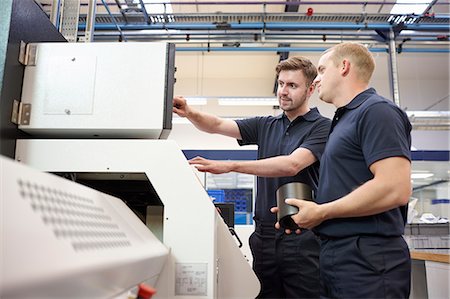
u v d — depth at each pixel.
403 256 0.98
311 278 1.44
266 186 1.60
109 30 3.66
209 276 0.77
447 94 5.60
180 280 0.77
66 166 0.83
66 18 1.41
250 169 1.31
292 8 3.80
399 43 3.99
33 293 0.31
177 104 1.48
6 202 0.34
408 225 3.04
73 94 0.87
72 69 0.88
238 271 1.04
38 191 0.41
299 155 1.42
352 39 3.79
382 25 3.60
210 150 4.39
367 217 0.99
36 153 0.83
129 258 0.49
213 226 0.79
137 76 0.89
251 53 5.16
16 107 0.84
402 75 5.57
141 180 1.00
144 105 0.88
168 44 0.91
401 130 1.00
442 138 5.24
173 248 0.78
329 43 3.92
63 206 0.44
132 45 0.90
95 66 0.89
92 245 0.43
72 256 0.37
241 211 4.72
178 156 0.83
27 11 0.89
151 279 0.70
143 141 0.83
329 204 0.98
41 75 0.88
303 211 1.00
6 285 0.28
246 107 6.02
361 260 0.98
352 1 3.65
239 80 6.09
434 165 4.24
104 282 0.43
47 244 0.35
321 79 1.26
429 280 2.47
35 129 0.86
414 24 3.55
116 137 0.93
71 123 0.86
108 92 0.88
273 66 5.65
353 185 1.06
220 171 1.26
